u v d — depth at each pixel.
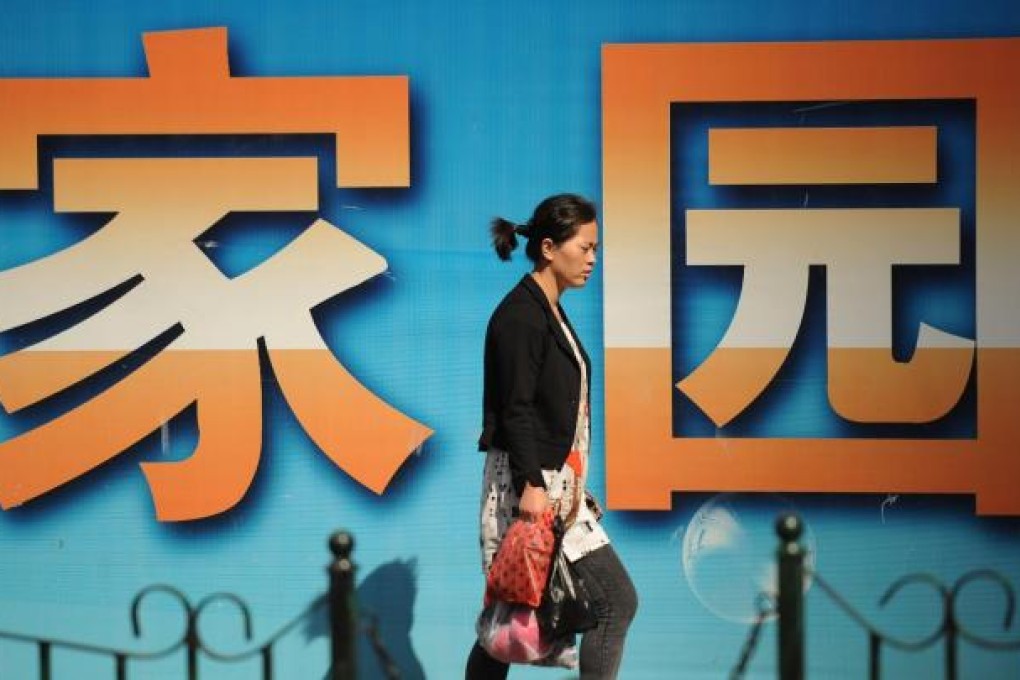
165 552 12.80
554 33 12.70
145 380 12.76
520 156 12.75
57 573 12.83
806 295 12.55
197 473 12.72
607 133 12.58
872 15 12.52
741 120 12.61
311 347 12.70
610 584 10.90
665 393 12.57
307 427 12.70
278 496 12.80
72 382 12.77
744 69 12.51
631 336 12.59
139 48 12.77
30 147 12.68
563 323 11.27
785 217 12.52
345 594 8.16
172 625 12.77
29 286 12.74
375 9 12.74
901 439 12.49
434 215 12.75
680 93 12.53
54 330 12.80
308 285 12.72
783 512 12.61
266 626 12.77
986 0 12.43
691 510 12.69
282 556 12.80
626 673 12.71
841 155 12.47
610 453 12.61
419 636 12.80
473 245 12.75
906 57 12.41
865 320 12.50
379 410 12.71
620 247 12.57
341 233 12.70
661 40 12.64
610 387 12.61
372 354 12.78
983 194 12.41
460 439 12.77
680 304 12.66
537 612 10.64
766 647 12.59
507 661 10.80
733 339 12.57
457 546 12.79
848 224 12.48
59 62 12.75
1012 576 12.46
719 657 12.66
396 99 12.62
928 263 12.42
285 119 12.65
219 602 12.78
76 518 12.83
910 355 12.54
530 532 10.51
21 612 12.83
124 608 12.80
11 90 12.68
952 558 12.52
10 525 12.84
